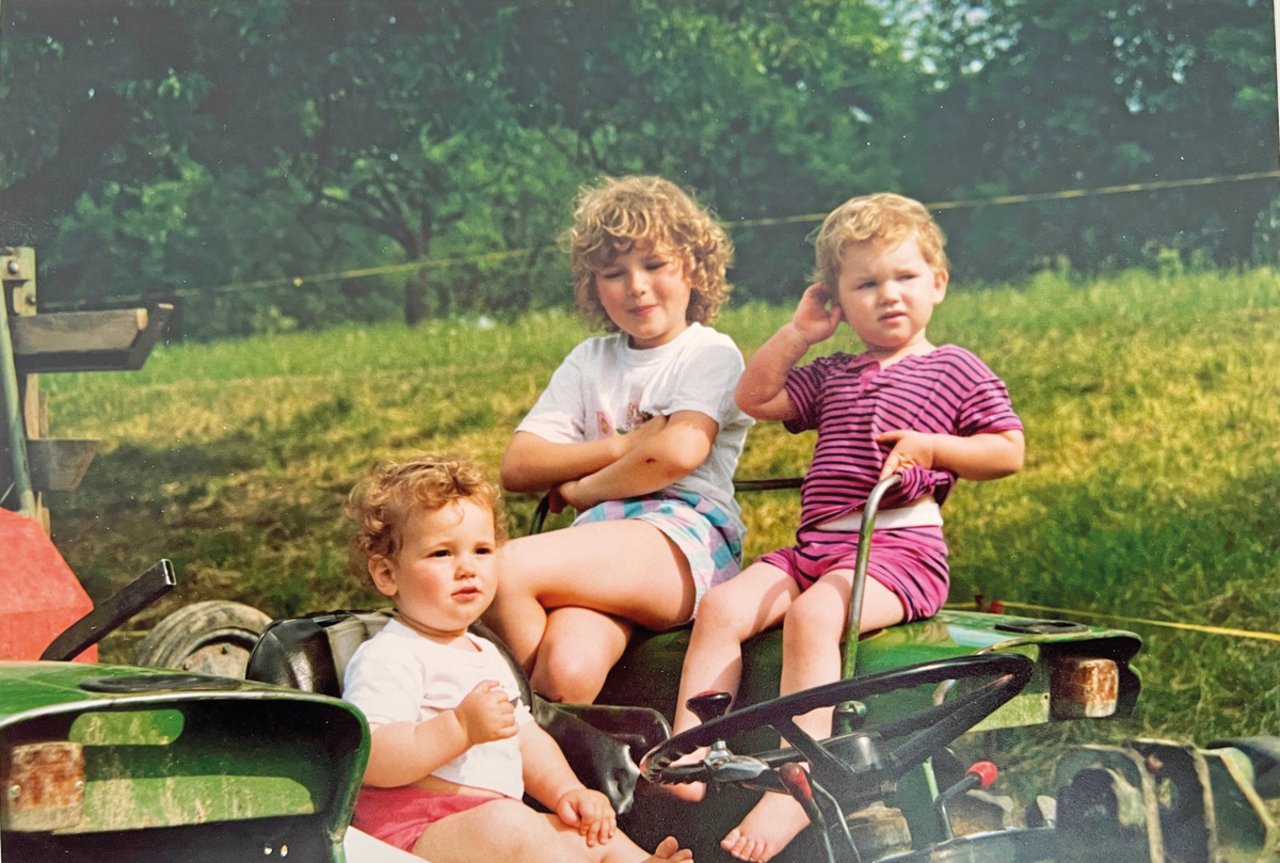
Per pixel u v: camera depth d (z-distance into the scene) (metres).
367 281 5.16
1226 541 4.44
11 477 4.21
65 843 2.17
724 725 2.34
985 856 2.47
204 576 4.67
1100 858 2.57
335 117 4.99
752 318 4.62
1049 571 4.47
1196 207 4.69
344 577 4.64
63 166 4.98
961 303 4.74
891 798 2.54
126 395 4.96
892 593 2.67
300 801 2.18
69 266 5.04
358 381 5.06
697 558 2.90
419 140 4.97
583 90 4.82
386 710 2.43
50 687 2.05
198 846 2.23
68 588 3.30
